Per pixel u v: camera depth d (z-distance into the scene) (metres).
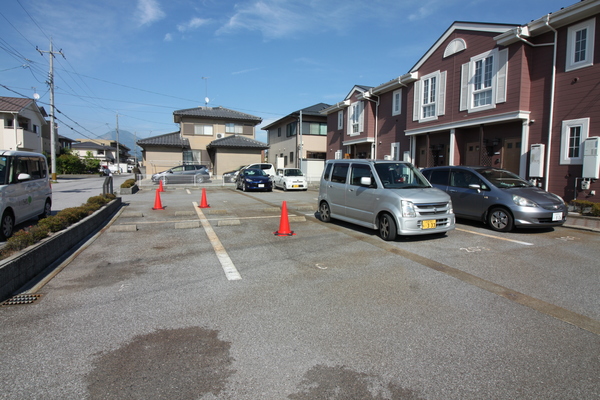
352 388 2.45
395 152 18.05
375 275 4.83
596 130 9.67
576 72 10.07
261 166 23.22
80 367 2.70
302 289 4.33
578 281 4.54
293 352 2.91
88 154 46.78
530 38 11.16
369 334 3.21
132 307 3.82
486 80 12.37
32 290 4.32
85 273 4.99
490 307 3.77
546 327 3.32
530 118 11.30
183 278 4.76
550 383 2.49
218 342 3.08
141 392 2.40
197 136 33.56
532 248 6.19
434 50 14.66
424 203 6.49
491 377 2.56
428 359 2.80
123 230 7.96
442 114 14.30
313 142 29.02
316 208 11.53
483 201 7.86
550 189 10.78
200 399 2.34
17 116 29.44
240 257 5.78
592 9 9.41
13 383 2.50
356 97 21.08
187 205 12.70
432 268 5.11
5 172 7.21
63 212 7.18
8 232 6.91
